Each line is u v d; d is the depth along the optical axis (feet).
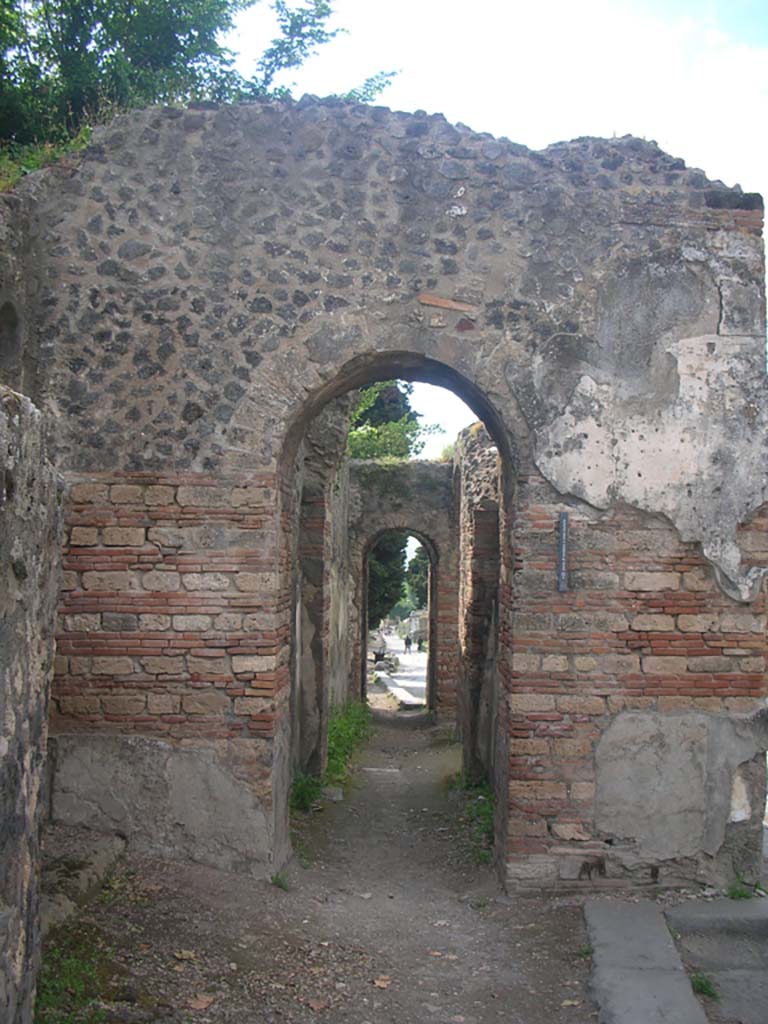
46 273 21.70
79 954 15.24
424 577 134.62
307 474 34.78
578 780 21.09
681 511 21.35
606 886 21.02
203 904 18.76
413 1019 15.64
